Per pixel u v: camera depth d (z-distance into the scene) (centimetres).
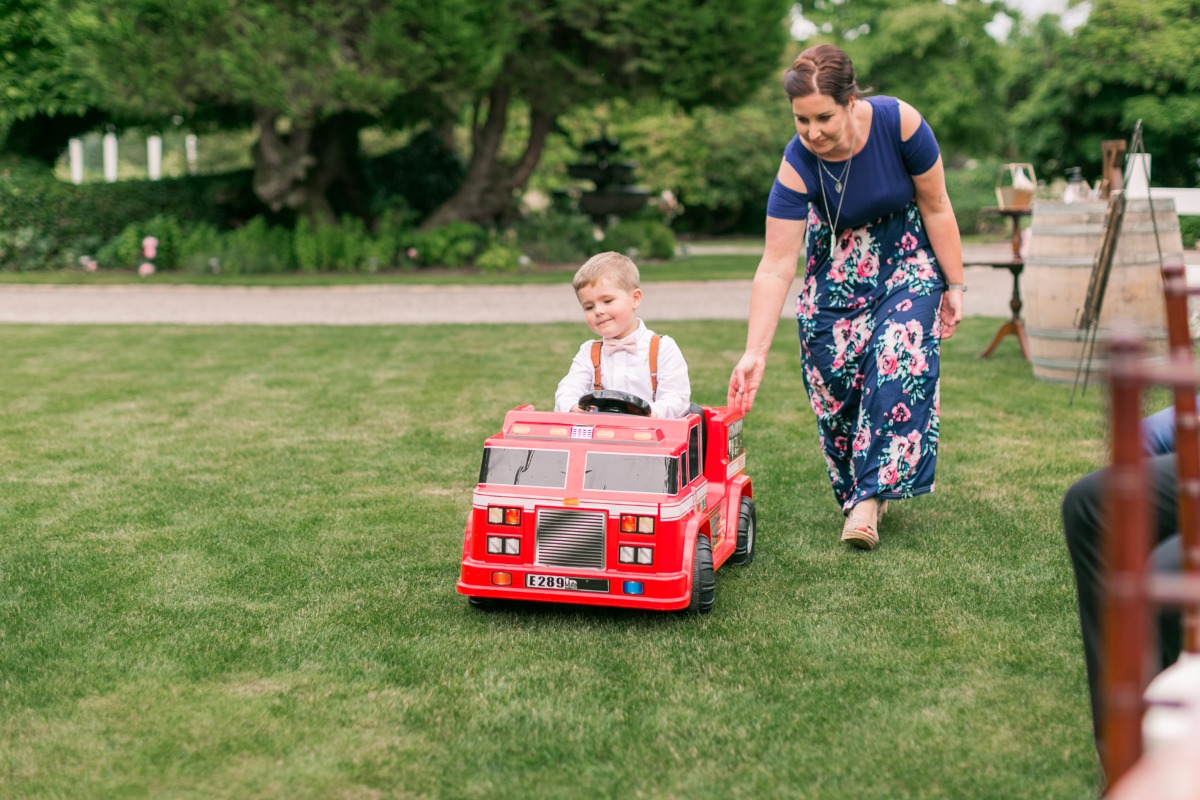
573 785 251
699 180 3816
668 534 345
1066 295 793
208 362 979
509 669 318
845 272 445
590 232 2414
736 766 259
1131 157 788
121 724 282
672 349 421
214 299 1628
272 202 2008
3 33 2034
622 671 316
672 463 352
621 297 413
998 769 256
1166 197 769
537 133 2258
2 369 938
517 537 354
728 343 1069
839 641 338
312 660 326
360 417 719
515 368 930
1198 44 2123
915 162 423
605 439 361
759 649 332
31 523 475
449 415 723
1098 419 677
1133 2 2205
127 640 341
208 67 1703
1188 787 108
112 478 556
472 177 2266
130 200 2220
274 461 593
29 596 382
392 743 272
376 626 354
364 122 2241
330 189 2333
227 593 386
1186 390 155
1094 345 776
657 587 345
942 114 3941
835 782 251
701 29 1984
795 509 496
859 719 283
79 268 2130
